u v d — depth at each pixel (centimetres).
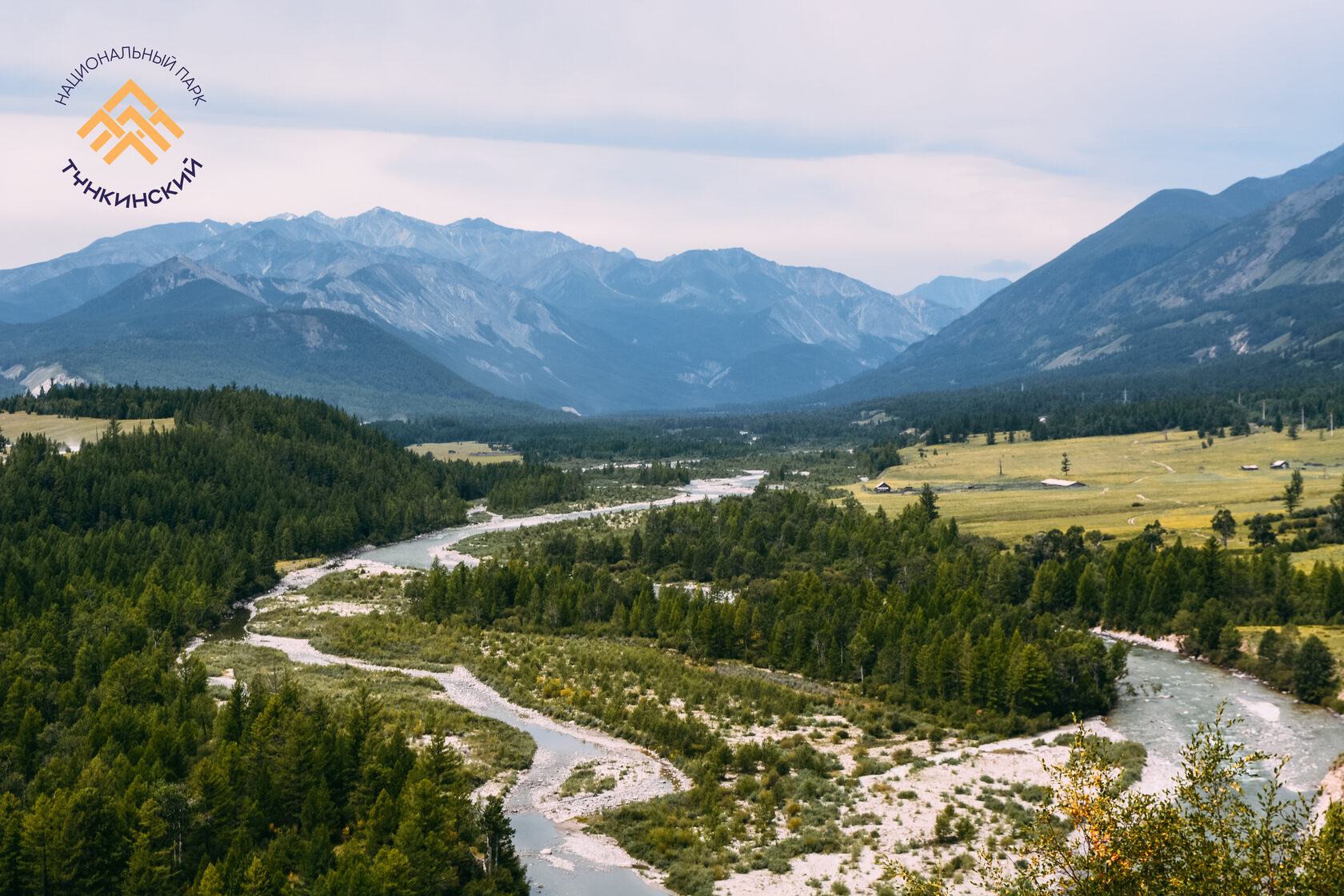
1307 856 4284
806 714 13650
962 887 8062
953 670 14200
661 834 9381
